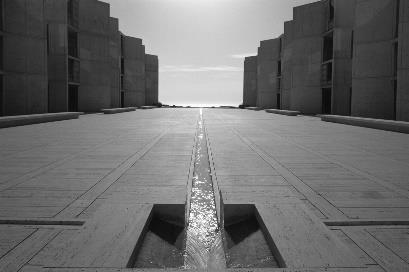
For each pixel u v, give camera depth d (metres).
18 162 8.85
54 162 8.87
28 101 25.31
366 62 25.67
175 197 5.34
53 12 30.95
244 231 4.50
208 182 7.40
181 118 28.33
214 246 4.38
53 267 3.07
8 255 3.53
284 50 44.03
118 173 7.62
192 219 5.34
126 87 51.66
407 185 6.64
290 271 2.94
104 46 38.16
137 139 13.75
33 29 25.31
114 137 14.39
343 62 32.62
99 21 37.50
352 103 26.72
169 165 8.54
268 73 53.06
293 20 38.75
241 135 15.52
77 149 11.09
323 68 36.34
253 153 10.45
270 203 4.79
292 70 39.25
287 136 15.18
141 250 3.75
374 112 25.44
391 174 7.59
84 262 3.13
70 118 26.02
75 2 34.69
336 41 32.47
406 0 20.81
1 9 23.42
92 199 5.69
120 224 3.98
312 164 8.73
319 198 5.80
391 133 16.59
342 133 16.55
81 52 36.03
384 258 3.55
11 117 19.16
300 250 3.32
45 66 26.22
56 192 6.11
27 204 5.43
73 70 34.38
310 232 3.75
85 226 3.93
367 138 14.48
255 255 3.77
